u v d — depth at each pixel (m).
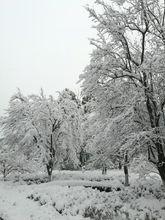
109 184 19.77
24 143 25.72
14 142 26.53
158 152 12.94
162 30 13.34
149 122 14.05
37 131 25.16
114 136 13.95
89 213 10.83
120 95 14.23
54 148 26.20
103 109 14.55
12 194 17.00
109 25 13.93
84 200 13.04
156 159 13.06
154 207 11.80
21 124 25.56
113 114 14.48
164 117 13.21
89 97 15.42
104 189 17.92
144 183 16.75
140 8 13.65
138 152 13.29
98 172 32.56
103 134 13.66
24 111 26.55
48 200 13.21
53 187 16.56
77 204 12.34
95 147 14.96
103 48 14.01
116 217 10.34
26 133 24.34
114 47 14.28
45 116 25.72
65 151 26.72
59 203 12.34
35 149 25.27
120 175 27.69
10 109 26.83
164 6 14.05
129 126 13.45
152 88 13.34
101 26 14.22
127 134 13.66
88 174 28.41
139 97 12.95
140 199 13.19
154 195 13.78
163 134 13.02
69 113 27.16
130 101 13.21
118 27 13.77
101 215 10.61
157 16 14.02
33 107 26.52
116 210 11.30
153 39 13.95
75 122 27.06
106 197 13.77
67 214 11.13
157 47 13.77
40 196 14.30
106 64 13.79
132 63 14.59
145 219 10.06
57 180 23.86
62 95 28.38
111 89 14.05
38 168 26.25
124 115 12.80
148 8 13.70
